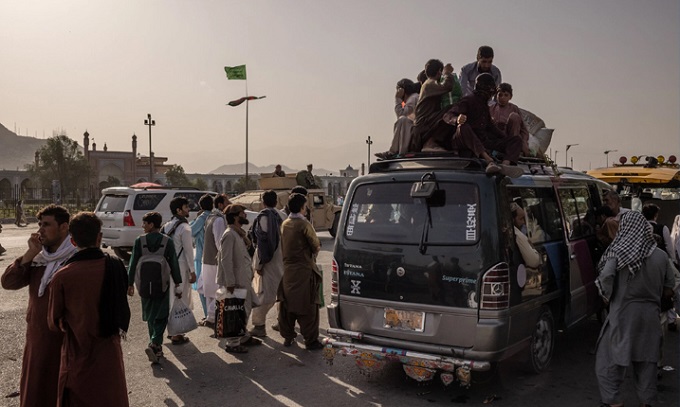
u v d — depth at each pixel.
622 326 4.43
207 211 8.60
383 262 5.15
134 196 14.19
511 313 4.75
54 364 3.93
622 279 4.46
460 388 5.28
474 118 5.53
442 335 4.82
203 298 8.01
